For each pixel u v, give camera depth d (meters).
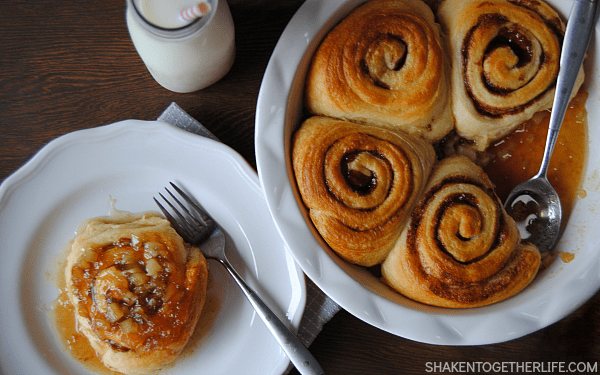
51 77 0.44
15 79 0.44
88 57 0.44
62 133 0.44
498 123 0.36
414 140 0.36
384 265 0.37
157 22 0.37
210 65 0.40
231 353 0.41
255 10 0.43
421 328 0.34
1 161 0.44
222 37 0.39
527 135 0.39
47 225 0.42
